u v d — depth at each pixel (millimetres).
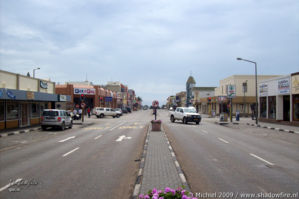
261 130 23984
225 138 17062
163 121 37875
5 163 9273
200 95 81625
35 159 9984
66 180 7098
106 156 10609
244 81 54469
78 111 42312
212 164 9070
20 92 20578
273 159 10031
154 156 9867
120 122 36281
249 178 7297
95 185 6660
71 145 13781
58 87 58781
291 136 18953
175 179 6742
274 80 31391
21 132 20547
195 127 26609
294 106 27250
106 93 72188
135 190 5852
